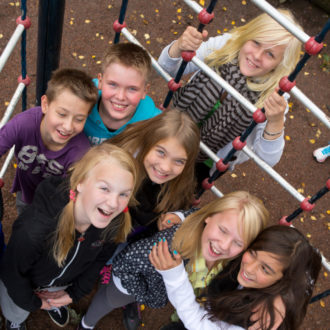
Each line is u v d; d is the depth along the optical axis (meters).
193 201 2.59
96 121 1.99
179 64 2.06
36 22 4.32
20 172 2.16
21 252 1.61
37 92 2.64
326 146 4.39
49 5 1.97
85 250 1.79
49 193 1.62
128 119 2.03
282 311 1.72
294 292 1.69
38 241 1.59
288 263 1.65
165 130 1.75
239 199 1.75
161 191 2.00
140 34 4.59
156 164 1.84
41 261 1.74
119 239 1.85
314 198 1.97
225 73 2.08
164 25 4.75
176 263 1.82
